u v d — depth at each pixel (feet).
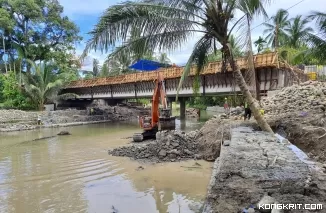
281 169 18.38
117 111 132.98
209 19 35.63
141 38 33.88
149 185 29.94
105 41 31.60
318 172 17.85
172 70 84.74
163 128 54.95
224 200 14.74
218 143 40.09
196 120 109.40
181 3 34.09
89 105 137.90
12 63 136.05
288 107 44.27
